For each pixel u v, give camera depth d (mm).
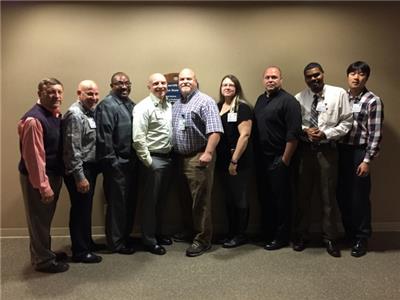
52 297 2562
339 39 3707
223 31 3686
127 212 3412
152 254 3293
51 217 2941
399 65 3723
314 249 3373
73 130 2895
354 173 3270
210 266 3037
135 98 3711
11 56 3654
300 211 3398
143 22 3662
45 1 3613
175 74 3689
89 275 2887
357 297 2537
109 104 3146
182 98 3299
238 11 3676
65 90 3684
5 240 3684
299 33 3695
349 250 3344
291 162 3385
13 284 2750
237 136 3334
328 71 3725
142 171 3344
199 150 3209
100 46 3664
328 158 3238
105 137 3113
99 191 3770
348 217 3496
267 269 2969
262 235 3705
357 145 3254
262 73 3715
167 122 3279
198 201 3254
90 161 3084
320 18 3689
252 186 3789
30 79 3674
